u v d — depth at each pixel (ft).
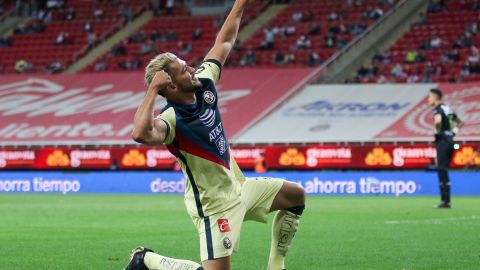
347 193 274.36
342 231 133.80
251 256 101.14
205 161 64.64
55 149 330.54
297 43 391.24
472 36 369.71
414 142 298.76
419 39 376.68
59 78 398.62
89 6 461.78
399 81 352.90
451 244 112.88
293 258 98.32
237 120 337.52
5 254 104.32
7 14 468.75
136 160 318.45
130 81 386.52
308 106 338.54
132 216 174.19
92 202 232.94
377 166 291.38
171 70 62.85
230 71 377.91
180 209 197.98
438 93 185.26
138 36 423.64
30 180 313.12
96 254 104.17
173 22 434.30
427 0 400.06
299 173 283.38
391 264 92.43
